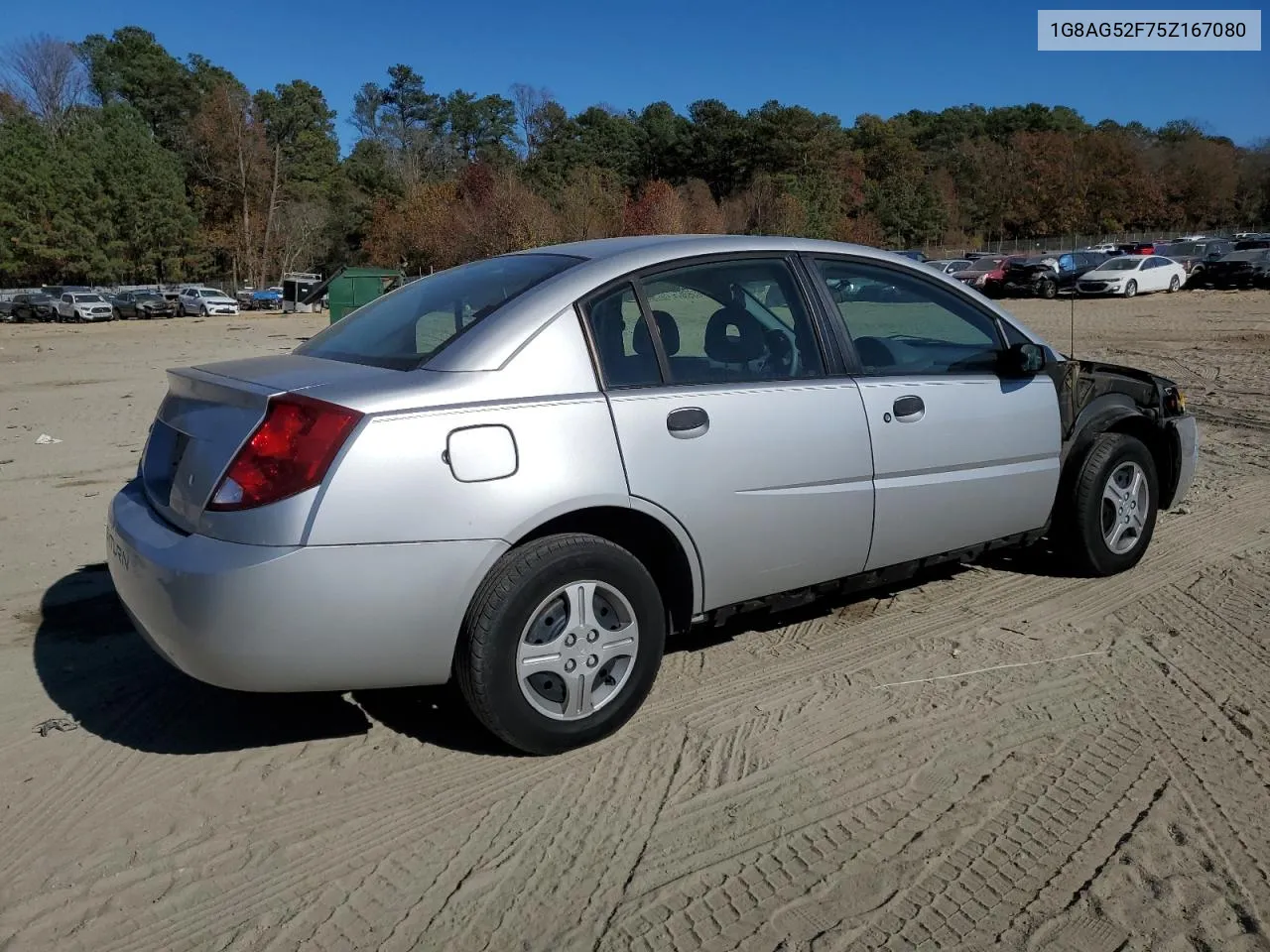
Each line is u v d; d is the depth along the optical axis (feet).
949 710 12.25
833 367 13.09
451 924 8.61
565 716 11.12
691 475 11.56
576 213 179.32
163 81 320.09
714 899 8.88
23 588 17.06
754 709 12.30
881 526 13.38
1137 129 344.49
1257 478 23.70
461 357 10.70
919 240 287.89
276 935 8.50
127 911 8.81
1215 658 13.60
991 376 14.71
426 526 10.03
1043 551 18.20
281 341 90.68
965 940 8.36
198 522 10.20
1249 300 96.68
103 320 145.48
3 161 212.02
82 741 11.76
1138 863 9.29
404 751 11.46
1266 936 8.36
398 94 375.25
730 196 277.44
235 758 11.35
